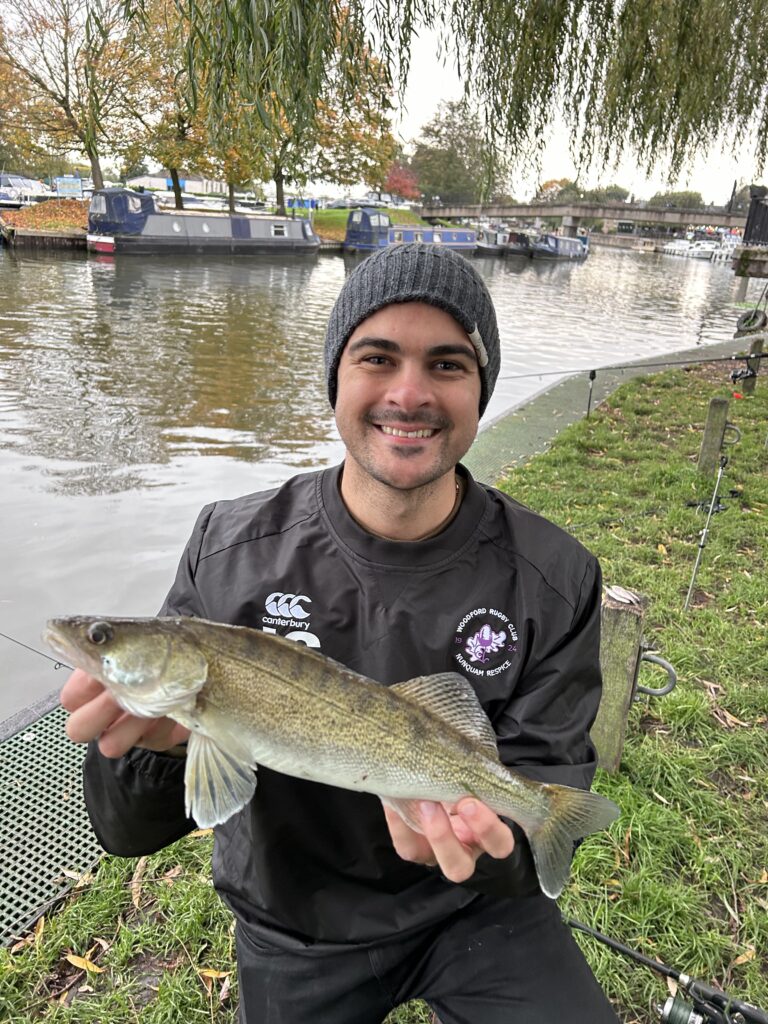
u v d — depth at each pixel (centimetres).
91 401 444
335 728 63
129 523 273
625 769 138
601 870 117
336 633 74
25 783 131
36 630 201
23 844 118
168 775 72
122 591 224
